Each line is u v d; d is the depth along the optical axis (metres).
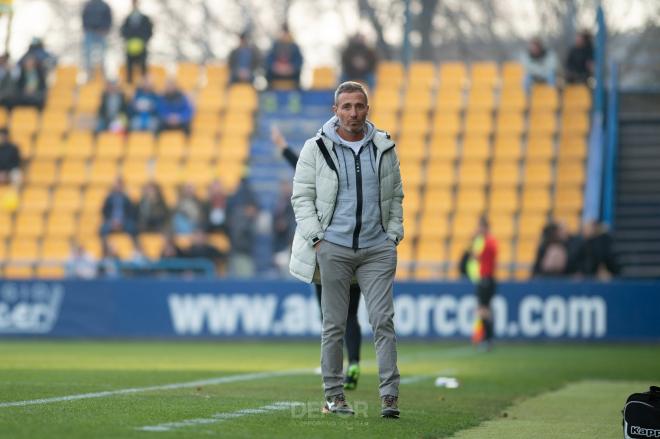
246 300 58.06
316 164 21.72
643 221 67.62
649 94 73.88
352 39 77.00
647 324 56.06
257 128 76.31
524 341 56.84
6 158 71.81
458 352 50.34
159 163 73.25
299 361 42.25
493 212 68.25
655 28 90.81
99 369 36.28
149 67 80.50
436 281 57.41
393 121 74.44
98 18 80.62
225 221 64.38
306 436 18.39
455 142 72.62
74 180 73.44
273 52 77.56
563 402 28.11
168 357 44.28
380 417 21.66
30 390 26.67
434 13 102.25
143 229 65.69
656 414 19.25
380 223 21.80
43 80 77.94
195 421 20.19
